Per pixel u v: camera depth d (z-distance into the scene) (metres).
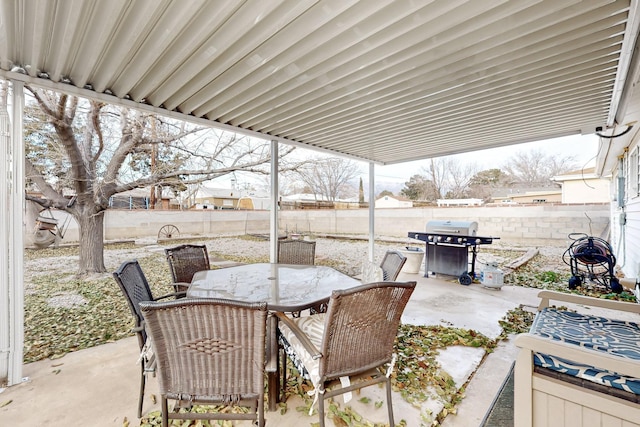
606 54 2.11
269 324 1.99
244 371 1.43
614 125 3.59
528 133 4.15
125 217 6.01
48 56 2.15
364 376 1.70
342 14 1.73
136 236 6.15
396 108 3.19
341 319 1.51
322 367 1.54
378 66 2.32
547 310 2.27
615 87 2.41
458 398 2.05
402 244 9.45
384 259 2.83
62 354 2.72
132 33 1.84
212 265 6.38
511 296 4.47
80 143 4.85
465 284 5.09
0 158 2.19
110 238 5.80
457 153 5.50
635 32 1.72
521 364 1.50
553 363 1.46
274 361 1.79
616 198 6.87
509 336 3.06
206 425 1.81
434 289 4.84
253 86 2.75
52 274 5.02
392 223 10.12
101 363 2.56
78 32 1.89
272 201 4.43
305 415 1.89
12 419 1.85
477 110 3.24
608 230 7.55
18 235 2.25
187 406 1.46
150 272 5.48
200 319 1.34
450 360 2.57
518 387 1.51
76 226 5.42
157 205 6.66
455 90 2.73
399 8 1.66
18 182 2.26
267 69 2.36
